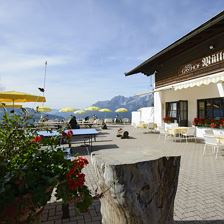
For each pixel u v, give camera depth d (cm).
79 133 1022
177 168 319
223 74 1042
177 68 1552
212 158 845
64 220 377
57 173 273
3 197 232
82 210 283
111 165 278
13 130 310
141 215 279
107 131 2067
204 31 1099
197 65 1318
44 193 248
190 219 374
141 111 2569
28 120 333
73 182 267
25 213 248
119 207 284
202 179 589
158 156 313
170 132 1277
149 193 284
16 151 304
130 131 2012
